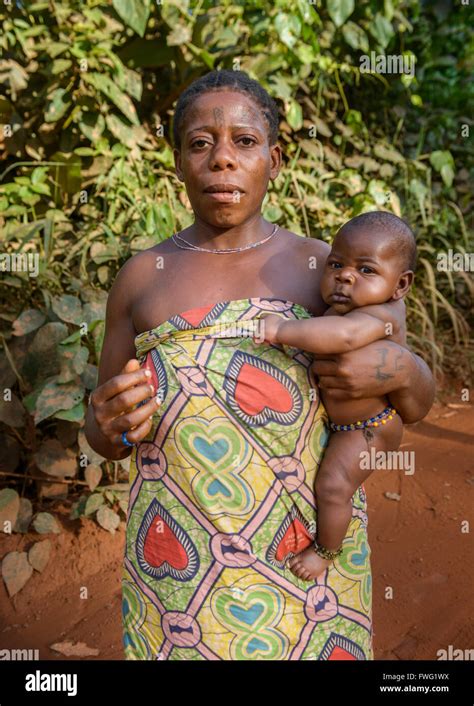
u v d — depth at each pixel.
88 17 4.21
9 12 4.40
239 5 4.69
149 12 4.44
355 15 5.53
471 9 6.26
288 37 4.59
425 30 6.27
